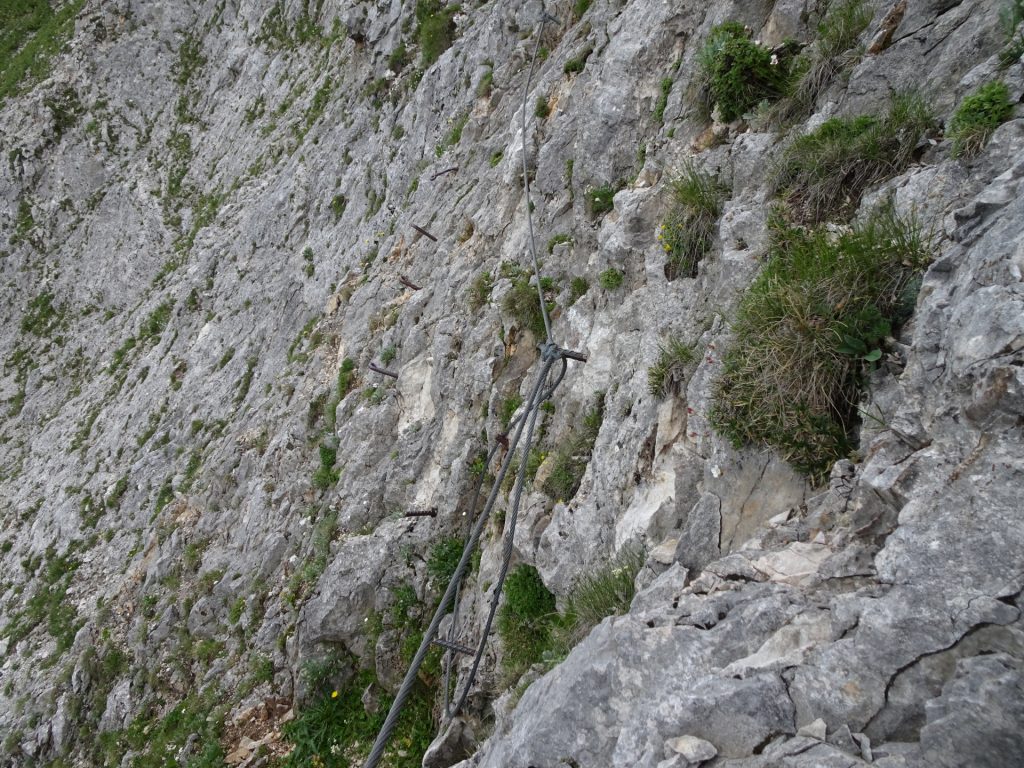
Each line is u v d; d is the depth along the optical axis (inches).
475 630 307.0
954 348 138.6
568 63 466.6
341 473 461.1
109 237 1215.6
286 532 476.7
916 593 116.0
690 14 361.7
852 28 255.9
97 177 1298.0
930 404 141.9
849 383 170.6
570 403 319.6
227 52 1278.3
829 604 127.1
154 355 911.0
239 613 464.8
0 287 1266.0
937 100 209.9
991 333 130.6
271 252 843.4
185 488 636.7
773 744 109.6
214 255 941.8
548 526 281.6
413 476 413.4
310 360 599.5
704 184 275.9
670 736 118.1
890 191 199.5
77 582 669.9
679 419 231.1
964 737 95.7
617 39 402.0
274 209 870.4
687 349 238.7
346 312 600.4
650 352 266.1
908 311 168.1
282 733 374.3
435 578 361.7
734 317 214.4
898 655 111.0
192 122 1282.0
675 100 339.9
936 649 109.0
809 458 171.2
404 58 786.8
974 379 130.8
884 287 171.5
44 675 574.9
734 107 292.2
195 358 820.6
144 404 826.8
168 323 960.3
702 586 152.3
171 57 1376.7
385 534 393.4
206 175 1170.0
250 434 595.8
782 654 122.0
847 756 101.3
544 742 137.7
